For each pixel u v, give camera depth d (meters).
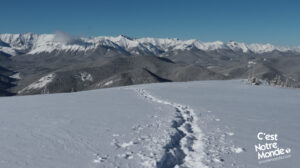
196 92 37.88
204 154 10.41
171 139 12.01
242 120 17.48
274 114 20.64
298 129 15.45
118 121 15.79
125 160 9.25
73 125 14.48
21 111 19.47
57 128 13.71
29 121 15.52
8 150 10.02
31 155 9.52
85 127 14.03
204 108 22.44
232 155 10.42
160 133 12.98
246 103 27.16
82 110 19.88
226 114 19.62
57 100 27.03
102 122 15.44
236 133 13.88
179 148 11.32
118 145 10.95
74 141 11.38
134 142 11.33
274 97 35.06
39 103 24.58
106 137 12.12
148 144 11.14
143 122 15.62
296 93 43.09
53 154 9.66
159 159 9.32
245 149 11.23
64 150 10.14
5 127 13.88
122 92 36.38
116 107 21.66
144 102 25.52
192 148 11.40
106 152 10.03
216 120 17.19
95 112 18.95
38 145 10.70
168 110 20.45
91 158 9.36
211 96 33.19
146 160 9.25
